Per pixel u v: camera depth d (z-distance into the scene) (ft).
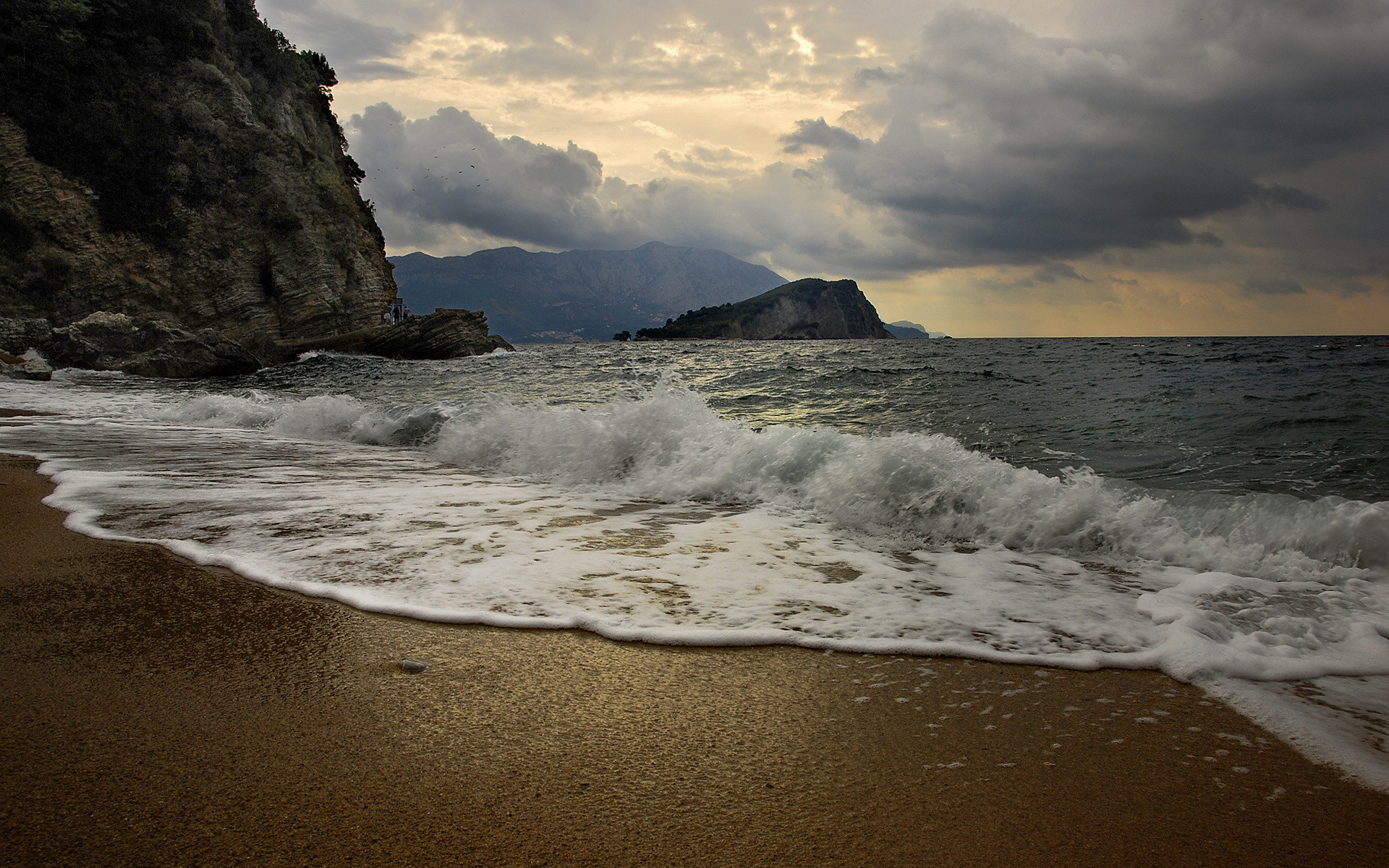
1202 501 12.98
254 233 106.73
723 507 14.62
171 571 9.57
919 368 59.77
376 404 29.60
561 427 20.49
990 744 5.65
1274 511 12.02
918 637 7.80
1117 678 6.86
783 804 4.81
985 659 7.27
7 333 73.41
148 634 7.43
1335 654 7.43
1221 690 6.62
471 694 6.30
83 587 8.92
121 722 5.64
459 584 9.18
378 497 14.93
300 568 9.75
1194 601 8.98
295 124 133.59
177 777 4.90
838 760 5.39
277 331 106.63
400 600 8.55
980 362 69.15
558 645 7.40
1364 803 4.92
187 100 106.01
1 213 87.45
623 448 18.21
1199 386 39.06
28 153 91.30
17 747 5.22
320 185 117.70
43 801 4.57
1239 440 21.72
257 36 127.54
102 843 4.18
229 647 7.16
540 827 4.47
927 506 13.04
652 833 4.45
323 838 4.30
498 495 15.49
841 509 13.55
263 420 29.07
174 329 77.30
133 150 98.32
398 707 6.00
